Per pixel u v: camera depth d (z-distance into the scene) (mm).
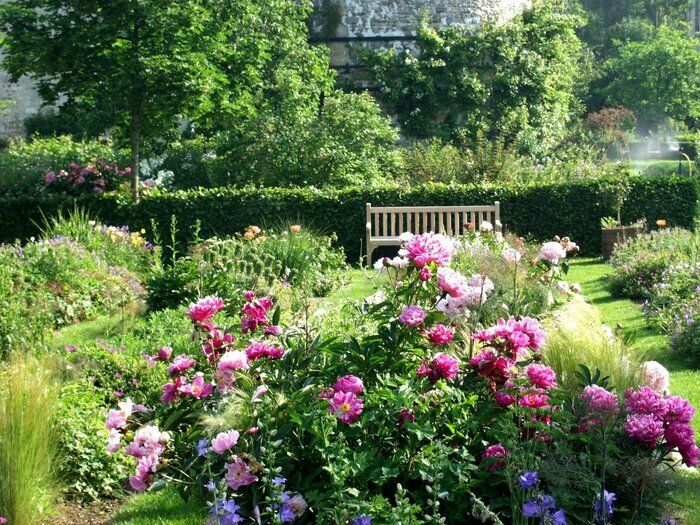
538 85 23156
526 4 24125
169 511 4117
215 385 3344
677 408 3238
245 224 14500
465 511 3258
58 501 4426
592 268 12617
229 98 16766
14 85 27703
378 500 2932
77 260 9969
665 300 8289
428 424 3275
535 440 3238
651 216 14688
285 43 19391
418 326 3705
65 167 15422
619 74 42531
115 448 3215
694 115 41562
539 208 14555
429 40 22609
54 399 4578
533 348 3523
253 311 3691
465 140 20406
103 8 14531
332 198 14484
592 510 3127
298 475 3158
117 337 7047
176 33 14867
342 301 7727
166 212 14523
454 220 14281
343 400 3154
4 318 7203
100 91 14953
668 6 54281
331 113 16938
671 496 3309
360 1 23312
